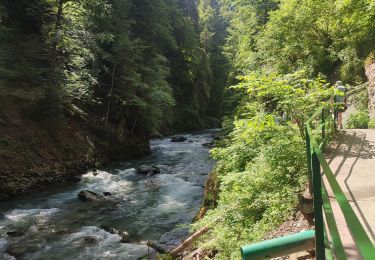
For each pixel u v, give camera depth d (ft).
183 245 28.71
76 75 69.77
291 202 21.16
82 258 31.42
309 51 60.39
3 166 50.98
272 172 24.59
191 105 162.09
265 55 65.92
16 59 65.87
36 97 63.77
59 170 58.54
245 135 28.37
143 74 104.01
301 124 25.53
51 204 46.21
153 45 119.24
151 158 80.38
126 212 43.57
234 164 31.50
